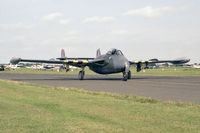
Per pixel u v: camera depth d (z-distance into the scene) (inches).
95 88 741.3
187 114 329.7
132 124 271.9
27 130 246.1
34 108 366.9
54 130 245.9
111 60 1150.3
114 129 249.3
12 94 554.3
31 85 852.0
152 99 464.1
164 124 272.8
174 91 645.3
